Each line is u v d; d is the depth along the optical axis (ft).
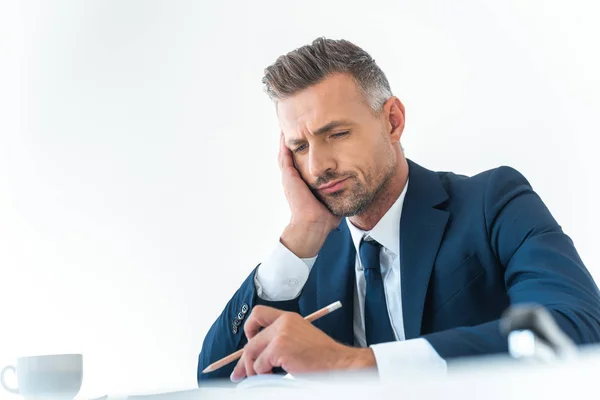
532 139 7.94
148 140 9.64
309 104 5.08
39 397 3.96
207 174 9.35
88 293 9.62
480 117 8.16
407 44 8.55
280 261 5.29
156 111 9.64
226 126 9.36
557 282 4.23
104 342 9.45
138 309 9.37
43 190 9.96
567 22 7.98
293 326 3.75
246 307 5.15
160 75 9.67
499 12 8.23
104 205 9.71
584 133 7.80
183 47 9.62
